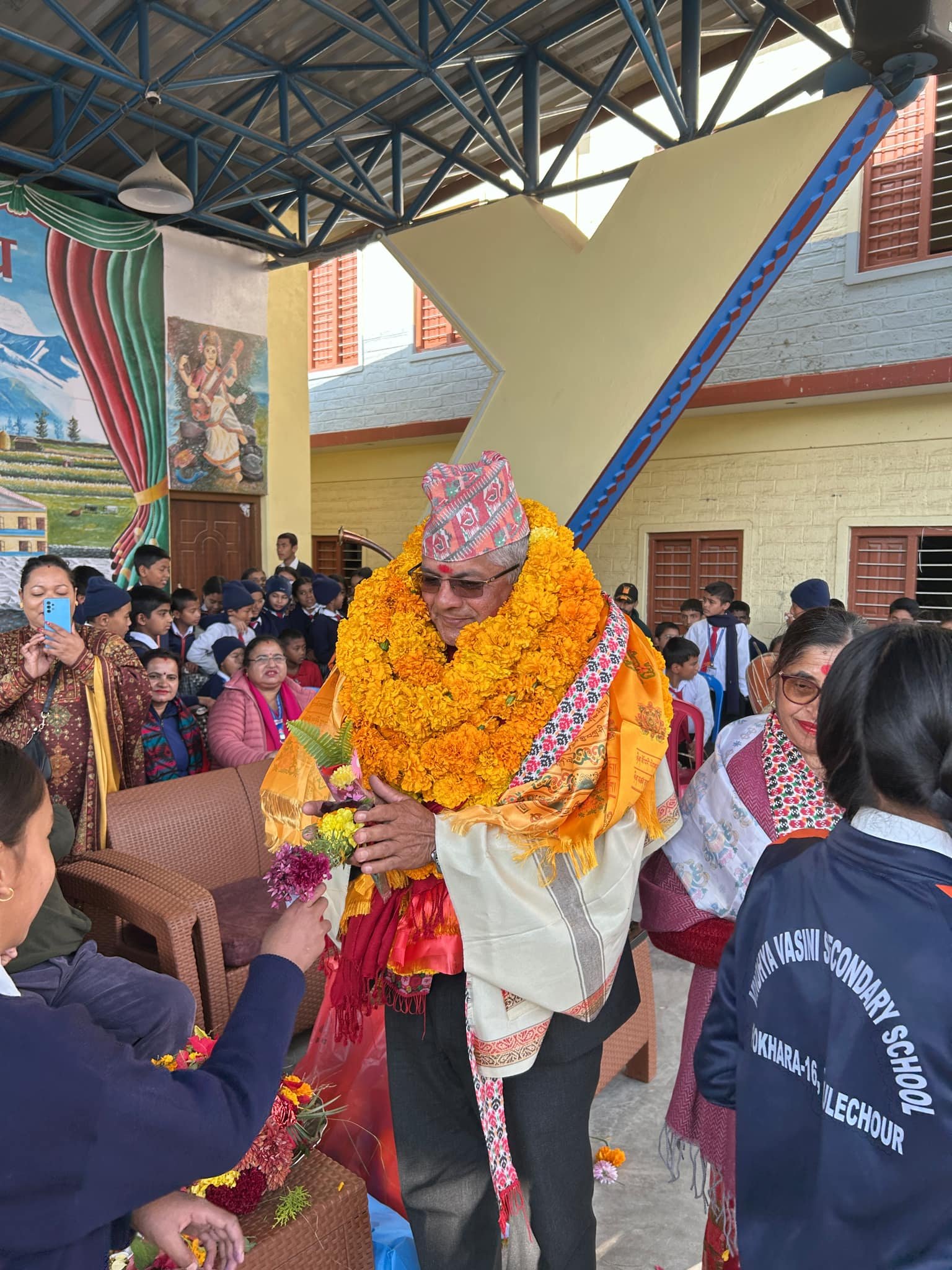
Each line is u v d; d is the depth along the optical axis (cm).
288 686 431
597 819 152
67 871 281
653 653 173
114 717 305
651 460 1020
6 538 768
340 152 764
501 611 164
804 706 158
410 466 1243
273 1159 174
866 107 469
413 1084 169
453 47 597
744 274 520
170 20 639
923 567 859
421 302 1195
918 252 828
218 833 327
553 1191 163
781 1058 101
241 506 959
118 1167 96
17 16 627
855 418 887
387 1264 191
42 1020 97
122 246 826
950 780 91
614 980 169
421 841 146
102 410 823
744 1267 104
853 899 95
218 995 267
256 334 934
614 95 788
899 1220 87
